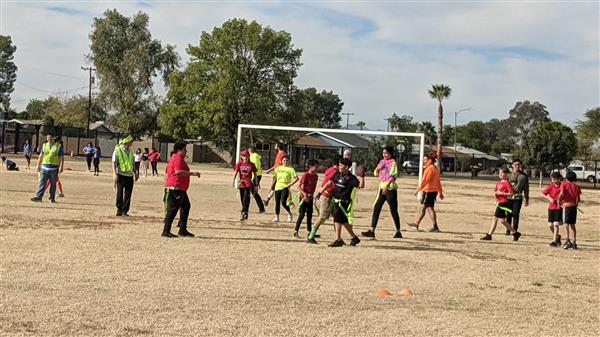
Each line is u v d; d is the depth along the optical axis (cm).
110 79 7612
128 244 1168
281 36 6278
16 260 965
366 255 1186
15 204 1788
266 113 6209
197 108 6100
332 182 1288
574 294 935
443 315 762
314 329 670
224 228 1496
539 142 5697
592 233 1892
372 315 742
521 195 1605
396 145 6512
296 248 1226
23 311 682
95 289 800
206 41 6259
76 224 1426
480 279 1012
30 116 12225
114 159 1631
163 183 3256
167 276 899
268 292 834
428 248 1337
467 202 3064
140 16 7856
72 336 604
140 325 651
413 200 2986
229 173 4828
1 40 10862
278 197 1694
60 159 1948
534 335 698
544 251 1402
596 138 6412
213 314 709
